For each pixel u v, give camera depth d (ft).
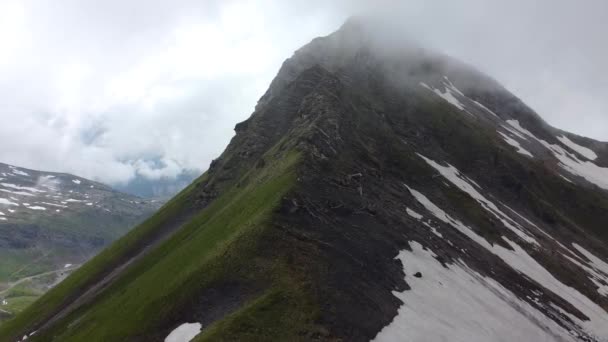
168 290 183.01
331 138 310.45
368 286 184.96
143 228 427.74
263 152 398.21
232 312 156.87
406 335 165.48
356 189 268.82
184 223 380.37
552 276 329.52
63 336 239.30
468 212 357.61
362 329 157.89
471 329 192.44
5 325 369.30
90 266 407.44
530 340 213.66
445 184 385.50
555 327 246.27
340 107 371.15
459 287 228.22
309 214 213.66
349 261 194.80
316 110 353.51
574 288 330.54
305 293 163.32
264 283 168.45
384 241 230.48
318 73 458.09
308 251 187.73
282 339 142.82
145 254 350.23
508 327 214.28
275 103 444.55
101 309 246.47
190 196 445.37
